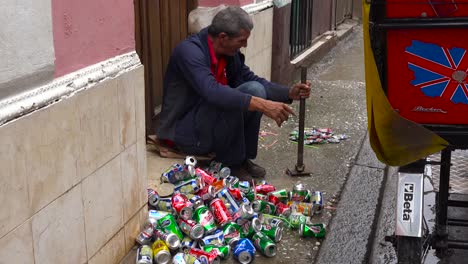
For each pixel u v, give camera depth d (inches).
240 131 157.9
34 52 89.7
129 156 121.9
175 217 135.7
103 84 108.7
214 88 147.9
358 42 434.6
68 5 98.3
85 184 105.2
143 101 127.0
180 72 159.0
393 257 135.6
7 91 84.6
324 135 209.0
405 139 96.9
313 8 367.2
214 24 153.5
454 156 197.8
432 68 91.4
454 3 86.9
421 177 101.7
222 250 126.6
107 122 111.3
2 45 82.7
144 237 126.0
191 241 129.0
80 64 103.4
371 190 169.0
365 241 140.7
